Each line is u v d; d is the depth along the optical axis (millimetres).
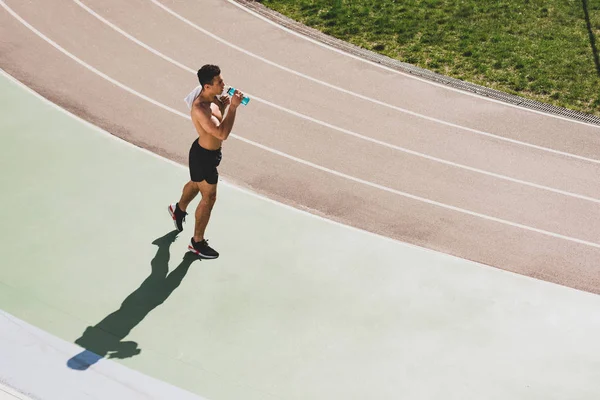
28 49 13547
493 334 7793
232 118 7340
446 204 10367
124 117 11711
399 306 8047
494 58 14781
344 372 7125
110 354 7074
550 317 8141
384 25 15758
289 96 12961
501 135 12344
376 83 13641
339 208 9992
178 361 7066
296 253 8711
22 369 6816
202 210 7984
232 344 7316
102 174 9891
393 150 11641
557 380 7289
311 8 16281
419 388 7035
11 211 8930
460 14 16250
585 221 10227
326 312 7832
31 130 10836
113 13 15266
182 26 15062
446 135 12211
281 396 6805
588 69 14500
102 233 8664
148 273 8109
